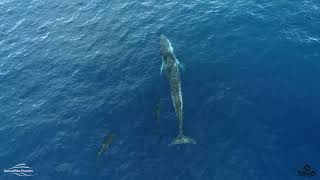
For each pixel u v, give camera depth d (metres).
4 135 31.14
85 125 30.83
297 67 32.56
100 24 40.78
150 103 31.33
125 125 30.09
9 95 34.41
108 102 32.16
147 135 29.05
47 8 44.62
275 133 28.23
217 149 27.66
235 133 28.48
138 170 27.17
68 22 41.94
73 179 27.42
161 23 39.28
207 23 38.16
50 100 33.41
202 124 29.25
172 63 32.94
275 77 32.03
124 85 33.31
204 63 33.94
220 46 35.44
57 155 29.16
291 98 30.31
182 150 27.84
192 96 31.22
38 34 40.91
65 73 35.66
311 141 27.48
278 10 38.34
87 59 36.69
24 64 37.38
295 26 36.31
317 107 29.52
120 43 37.81
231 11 39.12
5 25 42.69
